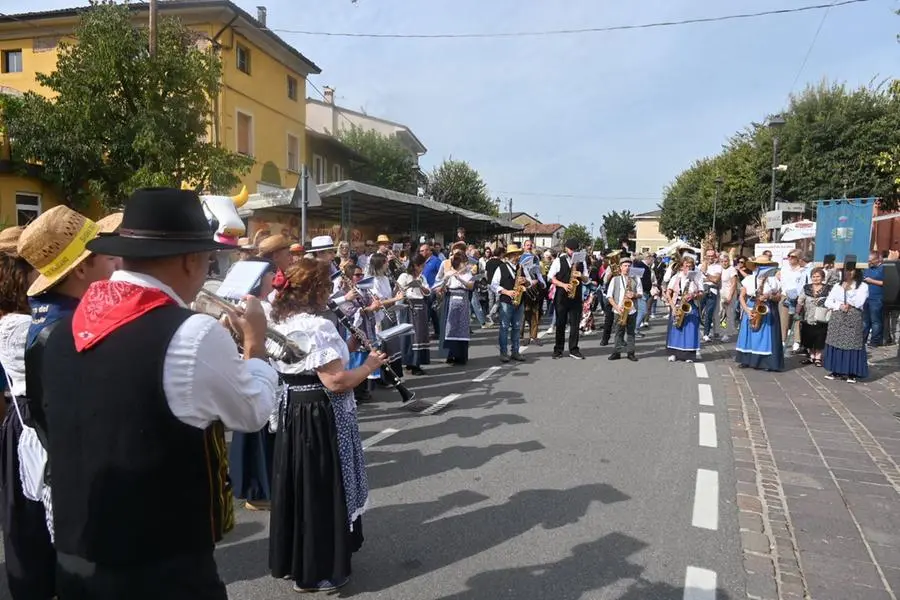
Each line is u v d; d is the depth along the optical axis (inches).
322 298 119.1
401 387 169.5
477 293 547.2
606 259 533.0
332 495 118.4
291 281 116.7
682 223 1796.3
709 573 125.3
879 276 436.8
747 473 180.4
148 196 66.1
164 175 464.1
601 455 196.5
